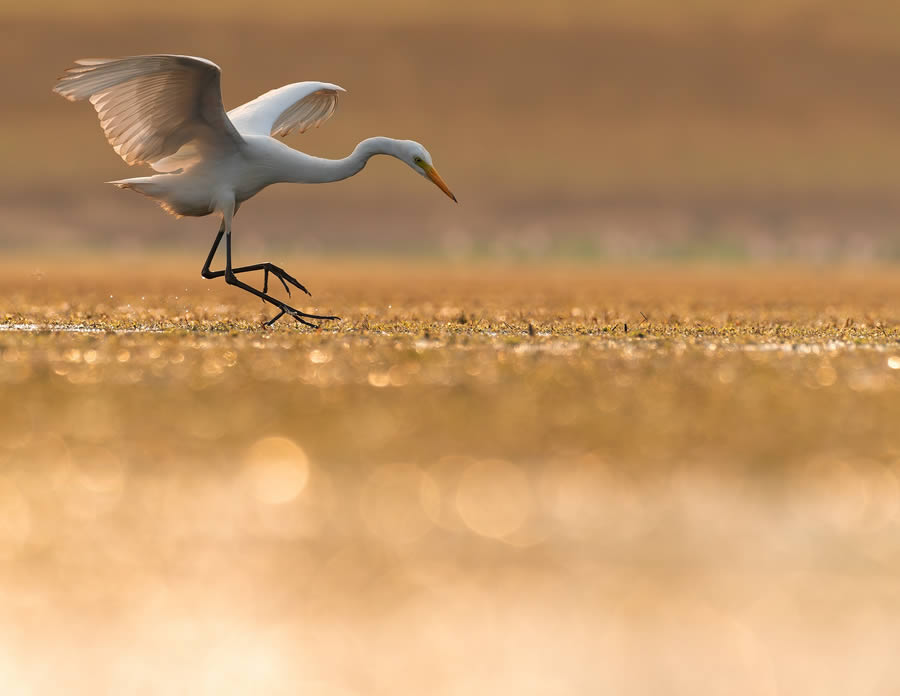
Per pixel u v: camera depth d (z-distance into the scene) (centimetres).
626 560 867
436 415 1348
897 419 1346
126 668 693
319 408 1387
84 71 1711
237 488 1049
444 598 794
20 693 663
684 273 6444
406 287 4325
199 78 1802
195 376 1622
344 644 722
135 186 1991
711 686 669
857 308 3161
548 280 5256
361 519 963
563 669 691
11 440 1212
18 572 835
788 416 1354
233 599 792
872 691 662
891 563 856
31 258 7475
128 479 1069
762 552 886
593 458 1152
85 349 1886
